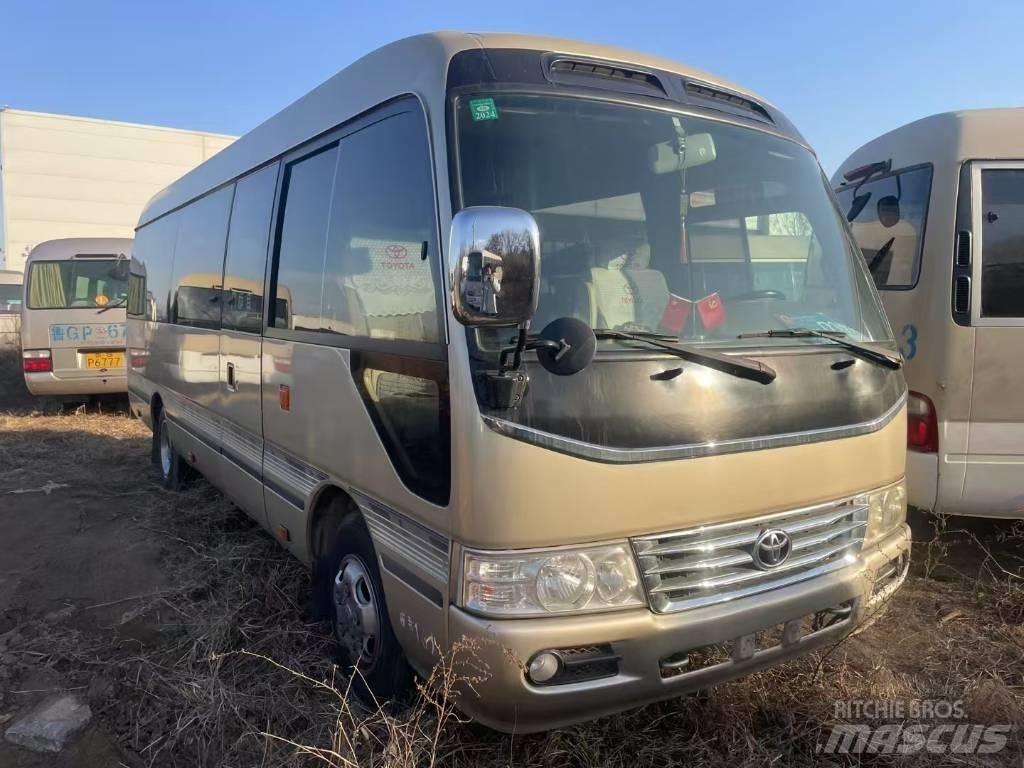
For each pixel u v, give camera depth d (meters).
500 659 2.35
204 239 5.50
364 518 3.19
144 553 5.20
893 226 5.02
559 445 2.37
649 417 2.50
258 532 5.54
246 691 3.35
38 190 19.33
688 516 2.57
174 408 6.35
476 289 2.12
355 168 3.33
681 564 2.57
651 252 2.90
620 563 2.47
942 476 4.52
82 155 19.78
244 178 4.76
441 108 2.71
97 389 11.10
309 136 3.83
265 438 4.27
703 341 2.83
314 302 3.66
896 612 4.09
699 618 2.55
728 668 2.68
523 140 2.74
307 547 3.77
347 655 3.45
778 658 2.83
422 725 2.81
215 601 4.24
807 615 2.82
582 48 3.10
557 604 2.39
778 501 2.77
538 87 2.86
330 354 3.42
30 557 5.19
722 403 2.63
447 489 2.52
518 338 2.28
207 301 5.37
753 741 2.94
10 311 17.11
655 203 2.95
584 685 2.43
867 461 3.04
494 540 2.37
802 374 2.86
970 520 5.36
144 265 7.59
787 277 3.27
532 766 2.79
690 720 3.07
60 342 10.83
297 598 4.24
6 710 3.38
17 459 8.16
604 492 2.43
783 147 3.51
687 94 3.25
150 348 7.18
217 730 3.08
